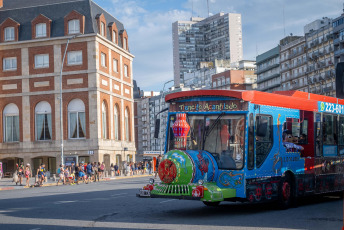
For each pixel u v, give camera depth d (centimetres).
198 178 1300
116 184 3719
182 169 1291
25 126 6594
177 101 1441
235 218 1319
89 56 6488
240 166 1334
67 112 6512
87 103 6469
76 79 6512
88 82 6469
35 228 1183
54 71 6550
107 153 6644
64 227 1187
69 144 6469
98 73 6519
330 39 10819
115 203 1820
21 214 1516
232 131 1357
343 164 1828
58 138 6506
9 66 6706
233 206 1647
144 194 1347
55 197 2309
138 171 7481
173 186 1308
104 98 6681
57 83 6538
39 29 6656
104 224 1223
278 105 1503
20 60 6650
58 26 6631
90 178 5112
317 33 11331
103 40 6706
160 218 1334
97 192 2625
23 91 6625
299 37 13188
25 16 6775
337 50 10575
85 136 6462
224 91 1367
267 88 13788
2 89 6694
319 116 1714
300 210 1504
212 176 1337
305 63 11869
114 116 7044
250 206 1641
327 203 1730
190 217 1351
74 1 6688
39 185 4434
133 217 1363
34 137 6575
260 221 1253
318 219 1288
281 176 1501
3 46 6688
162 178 1316
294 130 1591
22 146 6575
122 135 7188
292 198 1564
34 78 6606
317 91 11388
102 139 6538
